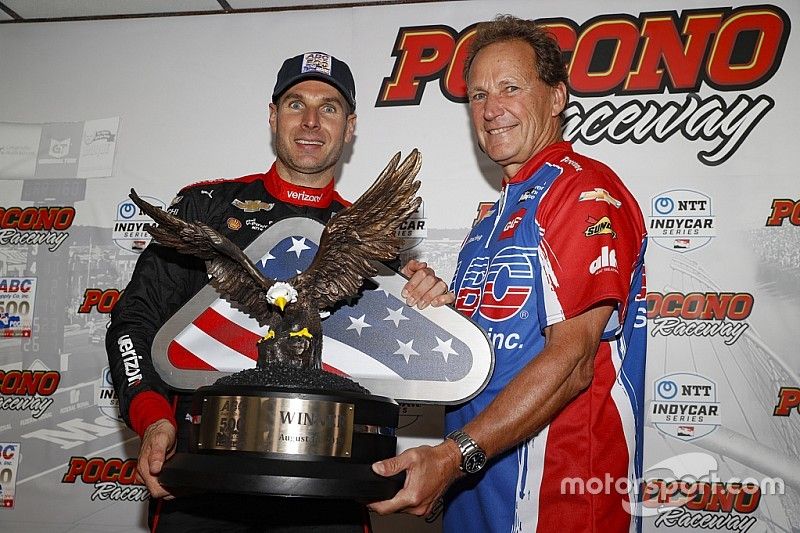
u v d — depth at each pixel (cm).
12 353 290
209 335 149
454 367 143
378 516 266
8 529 281
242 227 183
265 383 124
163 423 134
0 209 298
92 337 289
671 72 274
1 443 286
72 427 285
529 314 145
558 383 131
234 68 298
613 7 279
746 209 264
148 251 165
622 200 149
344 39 293
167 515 155
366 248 135
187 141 296
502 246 152
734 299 261
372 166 283
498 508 143
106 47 305
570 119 276
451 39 287
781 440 252
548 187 150
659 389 260
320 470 115
